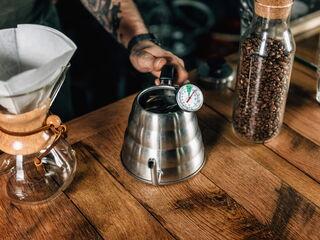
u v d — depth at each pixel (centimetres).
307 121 136
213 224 107
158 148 111
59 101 176
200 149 118
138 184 117
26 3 154
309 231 105
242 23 157
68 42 102
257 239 104
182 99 108
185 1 329
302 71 155
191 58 298
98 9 158
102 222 108
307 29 172
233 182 118
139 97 113
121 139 130
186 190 116
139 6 308
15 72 110
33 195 112
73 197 114
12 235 106
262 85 119
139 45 142
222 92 147
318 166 121
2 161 116
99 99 262
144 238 105
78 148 127
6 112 100
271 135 128
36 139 105
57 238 105
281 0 109
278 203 112
